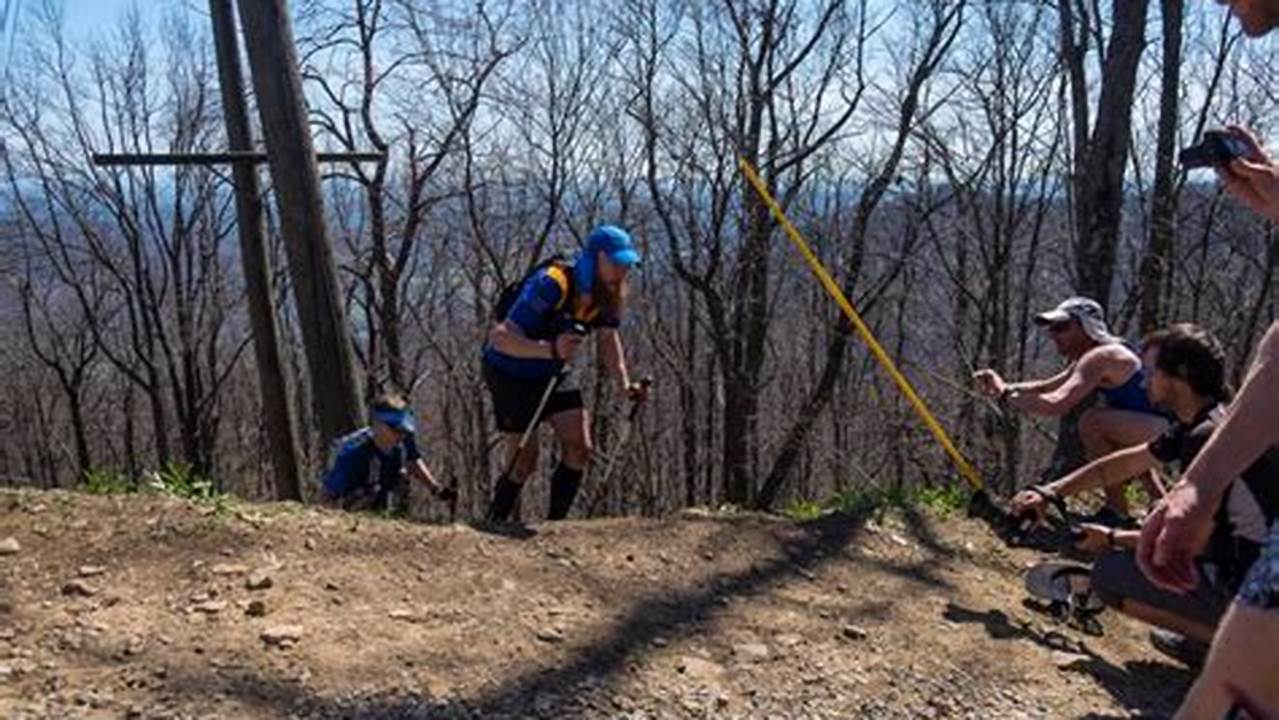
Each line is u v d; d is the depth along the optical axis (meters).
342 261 22.56
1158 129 10.72
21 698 3.06
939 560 4.95
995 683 3.88
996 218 21.86
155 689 3.18
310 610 3.71
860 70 20.72
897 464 19.45
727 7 19.19
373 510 5.47
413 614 3.77
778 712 3.50
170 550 4.02
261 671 3.32
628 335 25.97
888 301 23.55
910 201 21.09
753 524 4.95
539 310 4.99
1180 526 2.12
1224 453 2.11
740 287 20.03
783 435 23.58
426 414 28.91
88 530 4.10
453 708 3.27
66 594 3.67
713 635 3.93
